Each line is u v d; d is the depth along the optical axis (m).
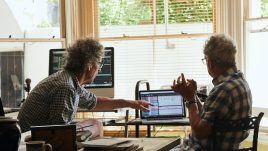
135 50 3.92
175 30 3.84
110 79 3.38
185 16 3.81
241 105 2.02
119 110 3.13
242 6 3.61
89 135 1.85
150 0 3.88
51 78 2.05
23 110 2.04
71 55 2.16
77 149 1.56
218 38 2.13
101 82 3.38
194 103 2.08
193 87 2.09
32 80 3.90
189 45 3.81
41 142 1.37
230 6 3.62
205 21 3.77
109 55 3.39
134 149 1.66
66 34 4.00
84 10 4.00
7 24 3.86
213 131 1.99
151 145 1.81
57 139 1.48
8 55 3.81
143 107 2.58
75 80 2.10
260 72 3.54
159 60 3.87
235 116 2.02
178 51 3.83
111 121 3.06
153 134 3.60
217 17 3.72
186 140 2.26
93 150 1.65
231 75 2.08
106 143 1.69
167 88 3.39
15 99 3.80
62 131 1.49
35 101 2.00
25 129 2.01
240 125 2.01
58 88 1.97
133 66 3.92
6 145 1.27
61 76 2.05
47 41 3.95
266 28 3.49
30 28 3.95
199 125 2.00
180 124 2.83
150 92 3.09
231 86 2.02
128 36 3.92
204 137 2.01
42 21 3.99
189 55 3.81
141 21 3.91
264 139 3.29
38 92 2.02
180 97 3.06
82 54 2.15
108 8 3.98
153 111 3.06
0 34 3.83
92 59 2.19
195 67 3.80
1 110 1.87
